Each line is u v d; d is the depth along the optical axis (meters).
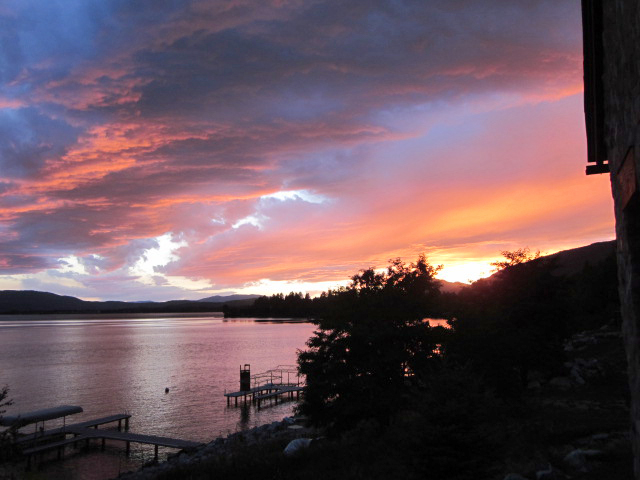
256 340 158.25
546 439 16.98
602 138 7.89
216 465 22.56
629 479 12.05
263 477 19.44
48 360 102.56
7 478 17.48
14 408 53.62
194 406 55.44
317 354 23.48
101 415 50.72
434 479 12.94
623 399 23.70
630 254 6.15
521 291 29.42
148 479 25.14
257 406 55.41
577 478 12.88
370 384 21.81
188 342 152.25
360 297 23.67
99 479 30.98
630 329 6.37
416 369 21.83
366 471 17.20
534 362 28.31
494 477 14.14
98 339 174.38
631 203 5.89
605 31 7.02
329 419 22.52
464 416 13.20
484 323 23.75
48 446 36.00
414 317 22.70
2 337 190.75
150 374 80.50
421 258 25.00
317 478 17.84
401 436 18.92
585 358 36.06
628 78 5.67
